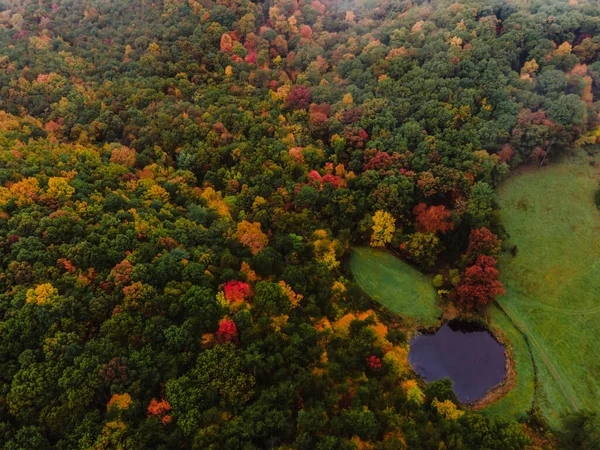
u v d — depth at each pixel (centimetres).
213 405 6450
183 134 11331
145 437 5891
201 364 6600
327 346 7644
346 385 6925
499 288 8706
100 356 6378
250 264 8475
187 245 8544
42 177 9006
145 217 8694
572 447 6731
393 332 8681
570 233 9800
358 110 11569
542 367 8162
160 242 8188
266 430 6109
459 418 6856
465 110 10750
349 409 6794
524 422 7419
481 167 9994
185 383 6438
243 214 9588
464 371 8256
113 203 8838
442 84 11438
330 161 11000
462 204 9519
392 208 9806
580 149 10850
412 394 7288
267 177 10212
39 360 6356
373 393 7050
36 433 5709
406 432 6481
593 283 9075
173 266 7725
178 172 10575
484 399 7825
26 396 5938
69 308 6819
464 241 9638
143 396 6362
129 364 6462
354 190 10338
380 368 7544
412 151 10681
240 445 5934
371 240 9938
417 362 8406
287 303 7844
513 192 10469
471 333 8862
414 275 9712
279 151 10850
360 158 10781
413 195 10025
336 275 9506
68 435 5803
